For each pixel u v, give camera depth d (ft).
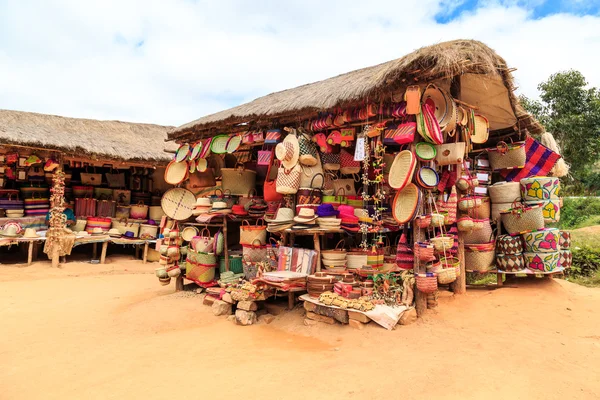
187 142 29.35
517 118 23.47
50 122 42.14
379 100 17.46
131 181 47.34
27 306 22.88
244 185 25.14
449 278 17.03
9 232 35.12
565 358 12.98
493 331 15.39
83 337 17.24
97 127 46.09
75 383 12.48
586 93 58.23
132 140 46.47
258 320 19.26
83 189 43.29
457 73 16.44
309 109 19.36
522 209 20.89
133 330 18.24
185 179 27.66
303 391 11.31
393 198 18.65
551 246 20.38
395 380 11.64
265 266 20.67
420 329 15.76
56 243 35.81
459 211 19.86
